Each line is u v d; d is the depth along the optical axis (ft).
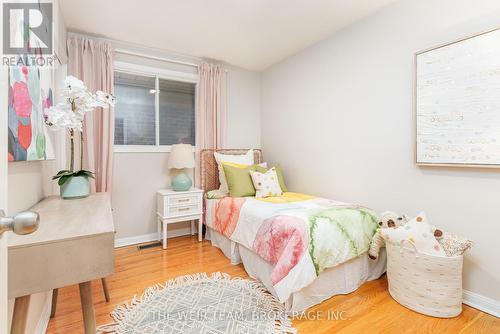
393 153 7.36
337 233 6.02
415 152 6.68
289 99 11.19
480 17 5.59
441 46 6.11
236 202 8.39
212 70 11.27
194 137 11.44
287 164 11.42
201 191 10.05
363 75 8.10
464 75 5.75
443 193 6.31
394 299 6.00
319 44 9.62
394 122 7.30
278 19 8.07
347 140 8.70
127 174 9.76
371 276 7.07
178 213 9.58
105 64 9.01
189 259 8.39
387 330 4.97
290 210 6.93
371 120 7.91
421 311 5.45
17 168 4.09
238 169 9.84
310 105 10.14
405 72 6.99
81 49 8.61
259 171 10.27
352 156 8.54
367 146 8.06
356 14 7.83
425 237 5.55
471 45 5.63
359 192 8.34
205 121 11.20
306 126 10.37
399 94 7.15
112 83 9.14
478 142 5.58
